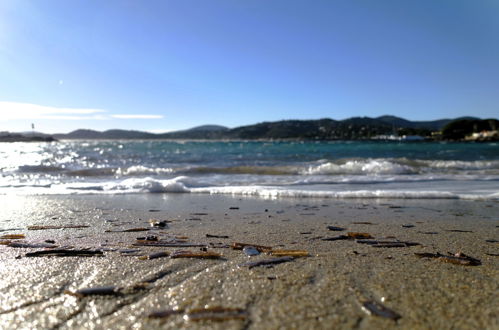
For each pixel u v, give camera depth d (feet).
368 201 3.00
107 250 1.43
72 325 0.80
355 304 0.91
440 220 2.19
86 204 2.89
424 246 1.54
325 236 1.74
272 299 0.93
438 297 0.96
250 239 1.67
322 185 4.00
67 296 0.96
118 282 1.06
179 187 3.72
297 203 2.93
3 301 0.93
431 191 3.34
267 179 4.59
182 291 0.99
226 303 0.91
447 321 0.82
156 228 1.94
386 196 3.20
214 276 1.11
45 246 1.49
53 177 5.12
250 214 2.42
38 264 1.24
